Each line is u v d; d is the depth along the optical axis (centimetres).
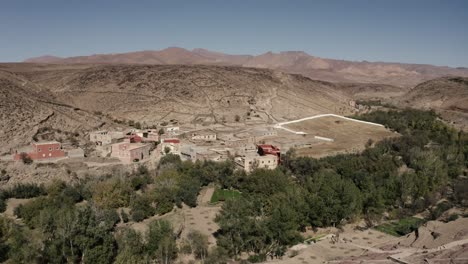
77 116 19300
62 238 7700
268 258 8306
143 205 10600
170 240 8281
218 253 8169
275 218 8731
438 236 8575
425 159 14788
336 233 9662
